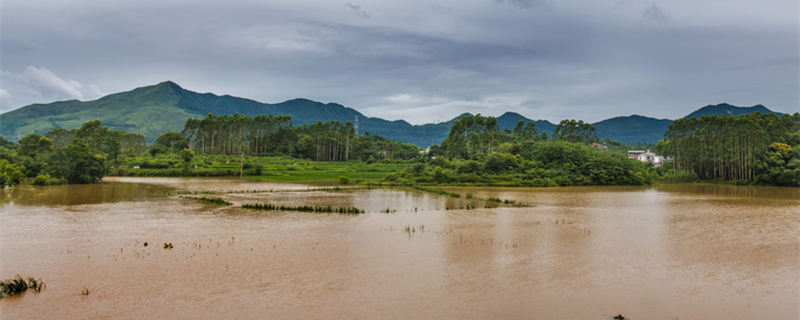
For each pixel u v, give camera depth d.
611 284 21.53
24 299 19.02
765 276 22.88
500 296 19.81
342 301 19.09
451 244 29.56
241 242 29.61
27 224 35.62
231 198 56.47
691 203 54.75
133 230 33.47
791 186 87.06
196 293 19.89
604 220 40.06
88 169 82.38
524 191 71.25
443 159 106.31
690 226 37.06
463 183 82.38
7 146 133.38
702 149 104.94
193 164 123.12
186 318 17.28
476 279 22.12
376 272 23.12
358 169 129.88
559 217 41.69
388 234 32.78
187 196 57.16
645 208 49.28
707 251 27.97
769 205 52.78
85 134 131.00
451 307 18.52
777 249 28.53
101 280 21.53
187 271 23.05
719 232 34.34
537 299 19.48
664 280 22.17
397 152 185.12
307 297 19.52
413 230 34.28
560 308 18.52
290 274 22.69
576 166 90.56
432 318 17.42
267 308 18.28
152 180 93.19
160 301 18.94
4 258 25.20
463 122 137.00
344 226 35.97
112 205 47.88
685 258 26.25
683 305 18.97
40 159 83.62
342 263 24.75
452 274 22.89
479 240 30.88
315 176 108.06
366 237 31.62
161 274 22.52
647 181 92.88
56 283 21.05
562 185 84.94
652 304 19.05
